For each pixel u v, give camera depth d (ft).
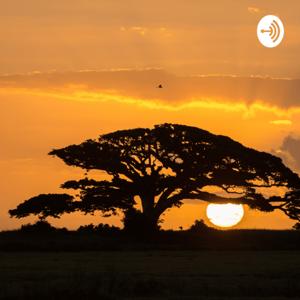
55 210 452.35
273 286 217.77
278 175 465.06
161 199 465.06
